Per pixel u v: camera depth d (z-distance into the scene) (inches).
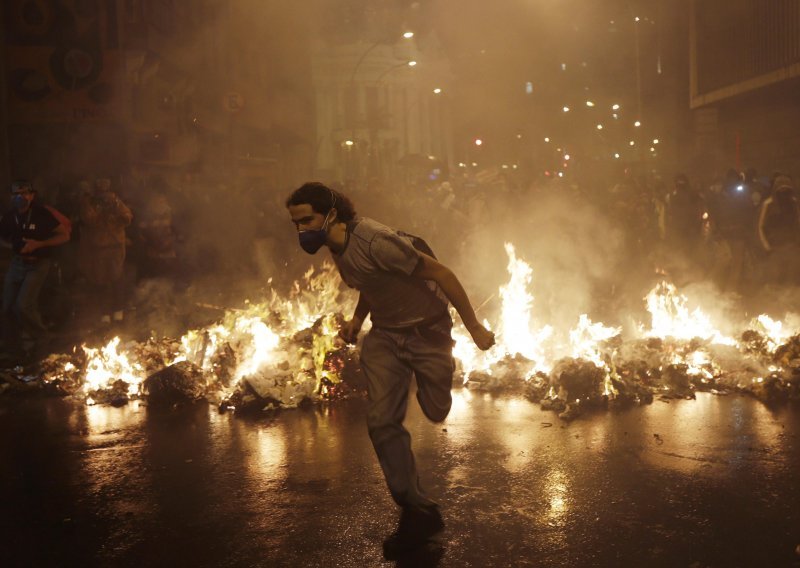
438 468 196.7
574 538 153.5
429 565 144.1
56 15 730.2
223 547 154.4
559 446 212.8
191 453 216.1
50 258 405.7
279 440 226.1
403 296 157.6
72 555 152.8
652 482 182.7
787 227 553.9
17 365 346.0
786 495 172.4
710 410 249.1
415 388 290.7
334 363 282.2
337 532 159.5
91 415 262.5
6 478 199.3
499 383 288.8
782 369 284.4
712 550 146.6
